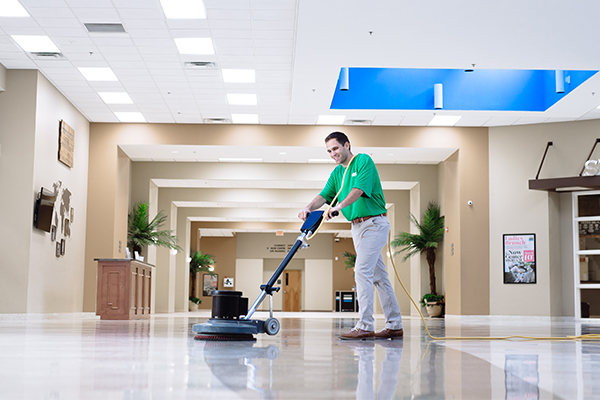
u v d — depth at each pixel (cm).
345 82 1074
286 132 1371
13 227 1005
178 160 1605
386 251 1859
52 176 1120
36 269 1032
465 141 1362
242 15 827
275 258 2988
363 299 396
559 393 145
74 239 1250
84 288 1309
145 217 1519
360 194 386
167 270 1769
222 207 2084
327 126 1370
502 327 820
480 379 172
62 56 992
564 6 725
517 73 1199
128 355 248
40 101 1062
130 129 1369
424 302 1537
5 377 171
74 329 600
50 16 846
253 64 1016
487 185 1348
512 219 1327
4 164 1021
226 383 158
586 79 1002
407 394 142
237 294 364
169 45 941
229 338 356
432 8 734
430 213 1568
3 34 907
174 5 807
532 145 1327
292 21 843
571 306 1291
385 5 728
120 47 953
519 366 211
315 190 1817
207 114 1304
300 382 162
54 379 166
